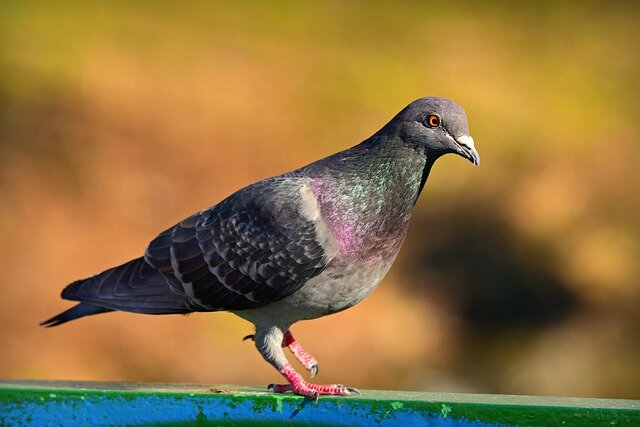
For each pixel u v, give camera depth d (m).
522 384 14.66
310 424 5.68
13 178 16.48
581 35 20.52
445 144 6.32
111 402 5.62
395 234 6.45
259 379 13.94
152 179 16.62
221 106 17.70
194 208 16.31
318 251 6.32
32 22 18.84
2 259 15.37
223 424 5.66
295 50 19.22
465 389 14.34
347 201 6.34
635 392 14.61
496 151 17.03
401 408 5.63
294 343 6.95
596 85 18.97
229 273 6.53
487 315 15.51
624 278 15.73
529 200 16.44
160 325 14.56
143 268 6.79
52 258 15.48
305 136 17.44
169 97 17.78
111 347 14.35
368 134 17.44
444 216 16.12
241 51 19.02
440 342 14.99
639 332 15.39
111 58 18.36
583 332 15.34
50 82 17.70
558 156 17.14
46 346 14.35
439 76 18.81
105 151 16.92
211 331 14.43
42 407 5.63
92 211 16.22
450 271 15.73
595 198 16.59
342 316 14.72
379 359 14.49
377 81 18.56
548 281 15.73
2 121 17.11
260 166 16.95
